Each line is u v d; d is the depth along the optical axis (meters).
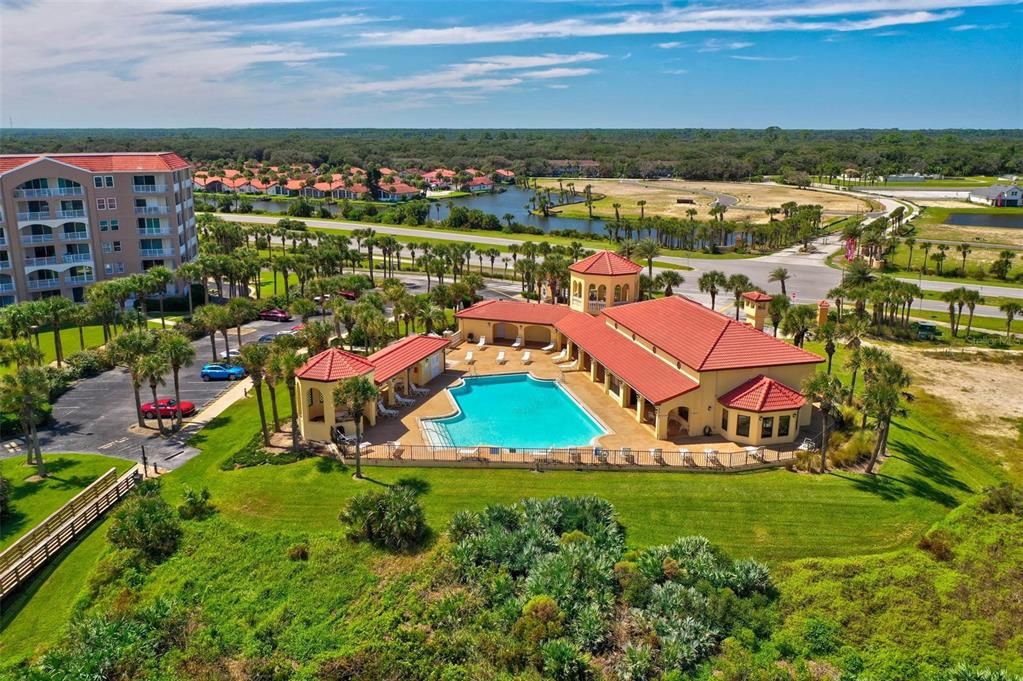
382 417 50.62
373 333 58.56
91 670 27.27
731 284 74.69
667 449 45.19
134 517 36.19
